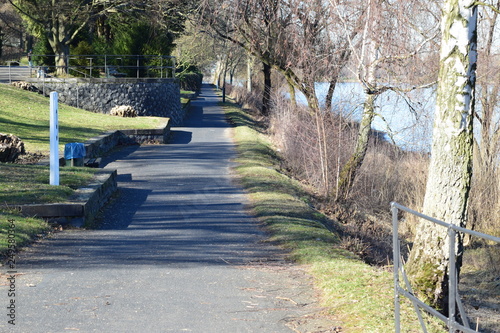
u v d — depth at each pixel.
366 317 5.57
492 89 18.17
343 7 16.33
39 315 5.44
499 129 18.22
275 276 7.46
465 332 3.68
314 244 9.73
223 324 5.44
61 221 10.43
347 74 18.23
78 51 37.34
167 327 5.27
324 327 5.42
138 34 38.41
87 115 30.89
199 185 16.30
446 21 6.95
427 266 7.07
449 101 6.94
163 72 38.75
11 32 61.44
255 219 12.02
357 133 20.16
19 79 36.22
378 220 17.75
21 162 16.05
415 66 15.47
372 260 10.91
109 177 13.92
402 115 18.33
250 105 58.28
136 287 6.64
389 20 14.95
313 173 20.12
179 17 32.31
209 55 51.66
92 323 5.28
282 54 21.03
